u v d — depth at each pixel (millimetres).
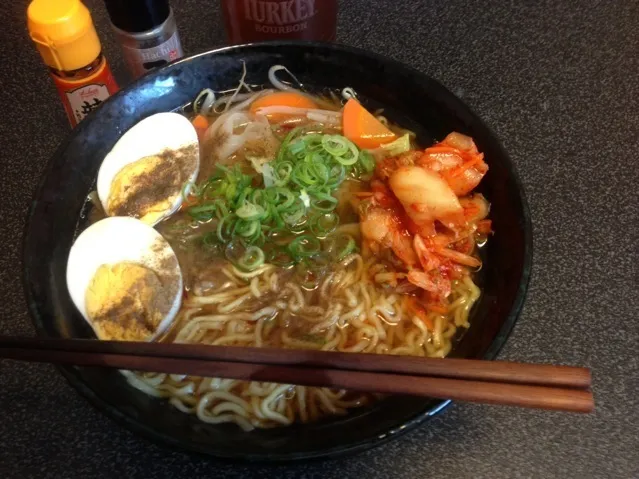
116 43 322
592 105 301
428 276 218
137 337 211
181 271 230
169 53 276
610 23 338
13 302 238
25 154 281
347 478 196
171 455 201
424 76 246
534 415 209
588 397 149
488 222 226
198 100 271
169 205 242
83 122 236
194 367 173
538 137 288
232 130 260
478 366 160
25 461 199
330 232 242
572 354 223
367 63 257
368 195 242
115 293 216
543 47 326
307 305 226
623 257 248
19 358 178
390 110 270
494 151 224
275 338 221
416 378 161
